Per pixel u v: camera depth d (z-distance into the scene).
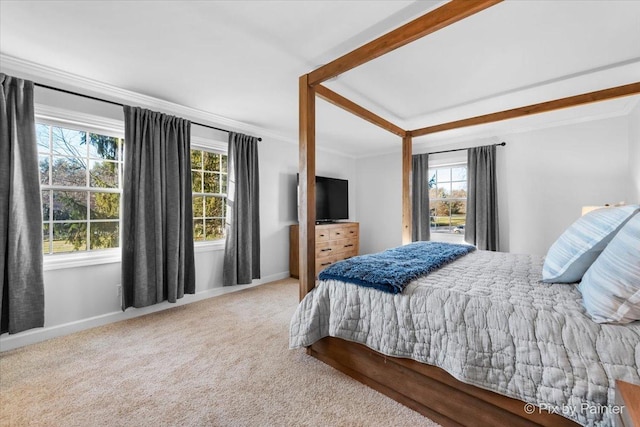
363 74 2.49
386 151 5.66
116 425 1.45
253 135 4.17
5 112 2.18
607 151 3.46
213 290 3.68
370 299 1.68
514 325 1.22
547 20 1.76
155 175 2.97
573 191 3.68
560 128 3.76
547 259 1.70
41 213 2.36
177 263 3.12
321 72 2.08
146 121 2.93
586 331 1.08
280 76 2.56
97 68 2.42
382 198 5.75
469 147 4.43
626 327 1.04
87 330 2.62
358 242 5.38
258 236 4.12
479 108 3.32
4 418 1.49
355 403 1.60
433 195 4.99
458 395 1.37
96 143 2.85
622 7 1.64
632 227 1.12
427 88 2.77
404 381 1.57
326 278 1.94
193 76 2.56
